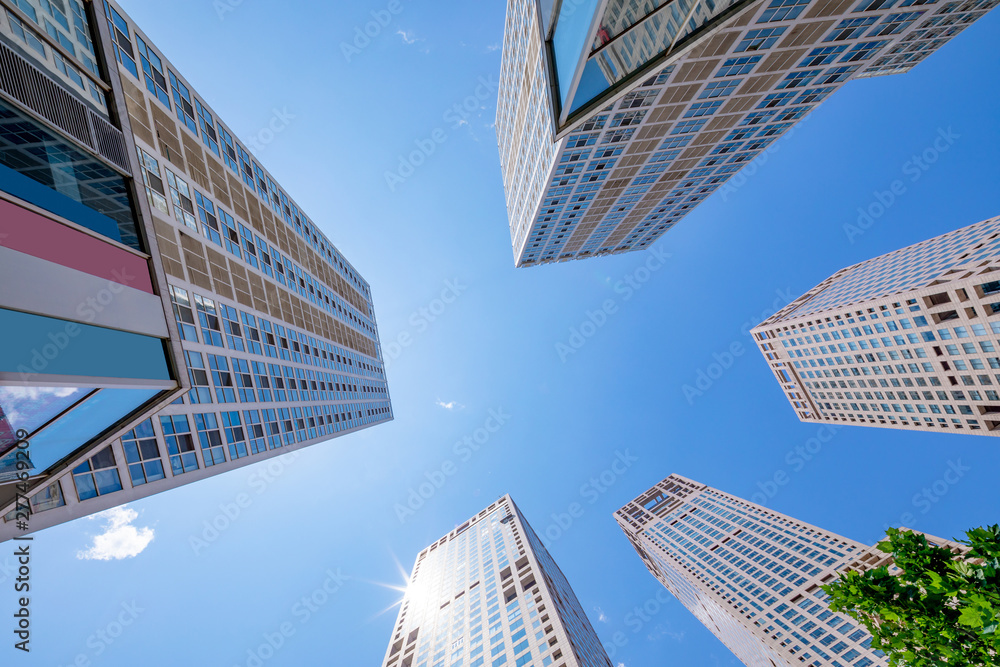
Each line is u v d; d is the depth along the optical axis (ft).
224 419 103.55
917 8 143.74
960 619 31.63
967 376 210.18
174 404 87.71
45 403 29.99
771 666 249.55
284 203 169.07
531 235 282.56
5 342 26.40
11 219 28.22
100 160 37.14
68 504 61.36
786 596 250.78
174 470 83.82
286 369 143.54
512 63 239.09
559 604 206.49
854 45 157.99
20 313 27.53
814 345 302.86
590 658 185.68
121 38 90.07
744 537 324.19
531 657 158.81
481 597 230.07
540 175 224.53
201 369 98.22
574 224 279.49
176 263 95.71
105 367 32.50
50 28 34.17
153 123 95.96
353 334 241.96
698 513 388.37
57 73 34.42
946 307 209.87
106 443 37.70
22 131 30.66
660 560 355.36
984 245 213.46
